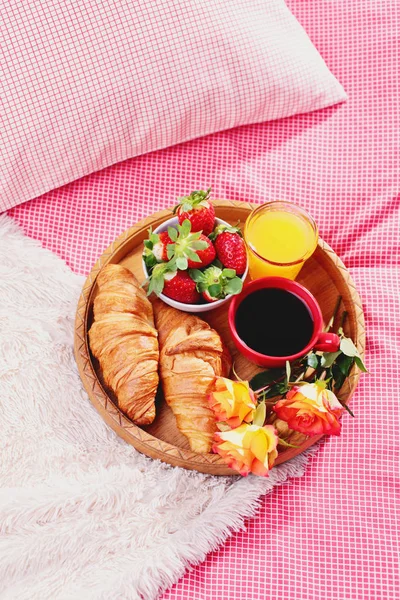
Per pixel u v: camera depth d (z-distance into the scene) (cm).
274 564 97
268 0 114
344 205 114
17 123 106
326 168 116
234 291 94
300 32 117
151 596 95
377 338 106
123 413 97
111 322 97
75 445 101
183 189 115
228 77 111
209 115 113
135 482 99
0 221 112
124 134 110
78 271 112
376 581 96
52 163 110
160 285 94
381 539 98
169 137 113
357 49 122
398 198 113
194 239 93
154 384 96
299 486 100
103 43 106
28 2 105
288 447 97
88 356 99
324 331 102
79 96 107
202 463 95
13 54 105
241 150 117
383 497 99
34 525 97
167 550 96
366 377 104
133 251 106
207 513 97
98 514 98
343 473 100
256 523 99
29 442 101
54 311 107
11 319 106
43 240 112
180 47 108
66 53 106
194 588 96
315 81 116
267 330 97
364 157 116
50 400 103
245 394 88
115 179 114
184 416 95
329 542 98
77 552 96
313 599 95
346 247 114
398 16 122
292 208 103
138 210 114
